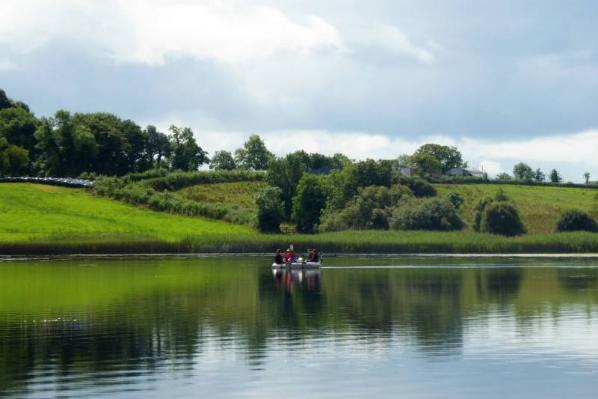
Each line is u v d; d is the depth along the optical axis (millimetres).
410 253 158750
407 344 46875
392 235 167250
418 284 84312
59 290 77125
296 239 158375
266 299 69500
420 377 39000
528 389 36875
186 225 199750
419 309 62500
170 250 154250
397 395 35906
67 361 42438
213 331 51656
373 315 59000
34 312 60656
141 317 57969
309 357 43312
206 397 35500
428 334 50344
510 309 62312
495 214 194625
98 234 160875
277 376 39094
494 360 42562
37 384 37656
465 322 55281
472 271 104688
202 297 71125
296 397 35562
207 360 42625
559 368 40812
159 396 35625
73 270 104812
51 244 147875
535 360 42562
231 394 36000
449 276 95875
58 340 48469
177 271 103875
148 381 38188
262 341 47938
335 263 125062
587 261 130125
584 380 38406
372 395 35906
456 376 39156
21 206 199125
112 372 39969
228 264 120188
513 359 42781
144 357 43375
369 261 130875
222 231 197875
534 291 76188
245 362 42125
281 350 45188
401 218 196750
